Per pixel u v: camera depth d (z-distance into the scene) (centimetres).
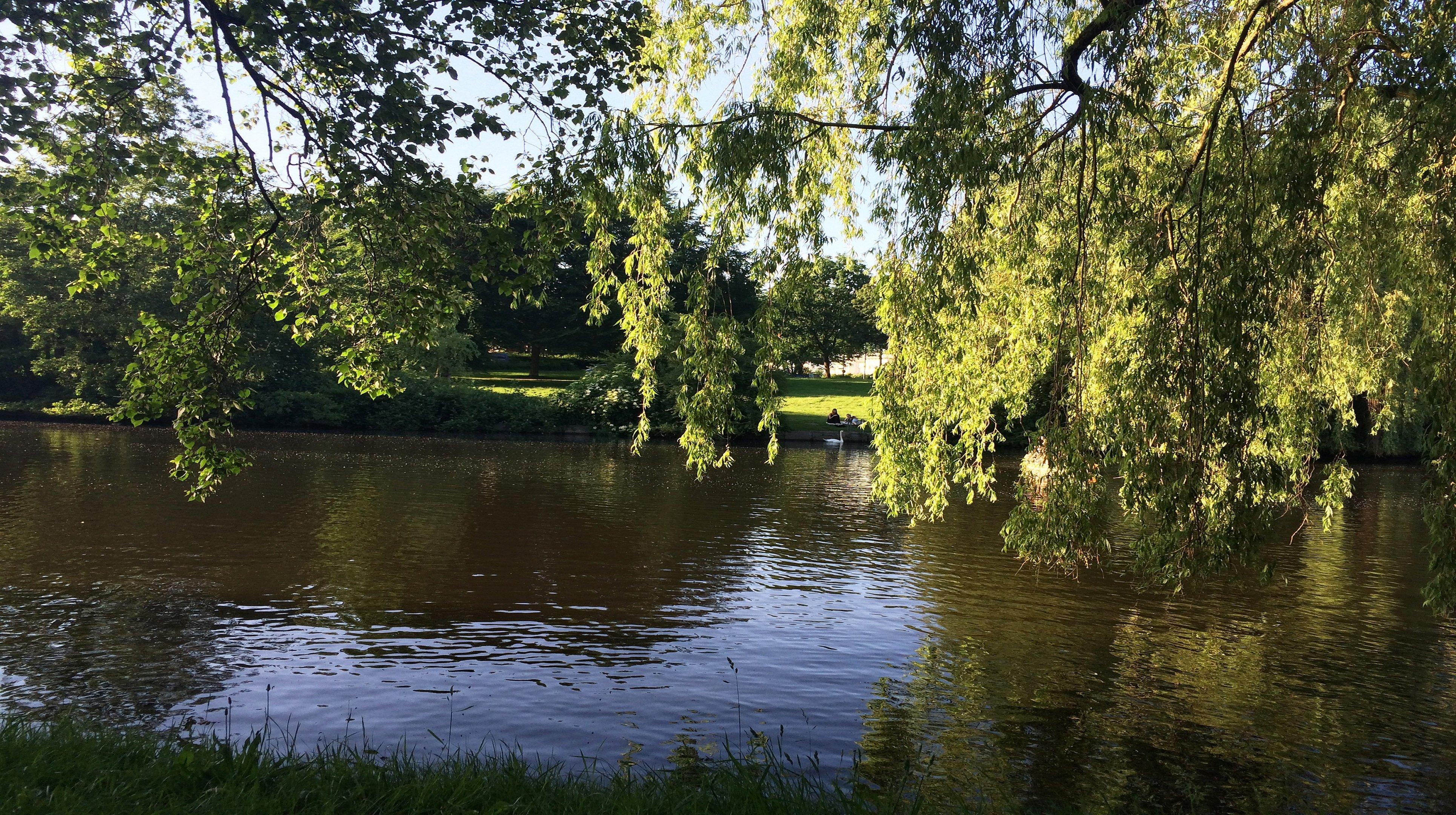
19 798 474
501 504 2223
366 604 1263
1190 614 1337
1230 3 976
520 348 6278
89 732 664
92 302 4269
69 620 1143
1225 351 772
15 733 614
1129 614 1331
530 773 661
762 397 1032
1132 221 928
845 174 1121
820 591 1432
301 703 895
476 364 6347
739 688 984
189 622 1152
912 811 614
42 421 4206
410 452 3531
